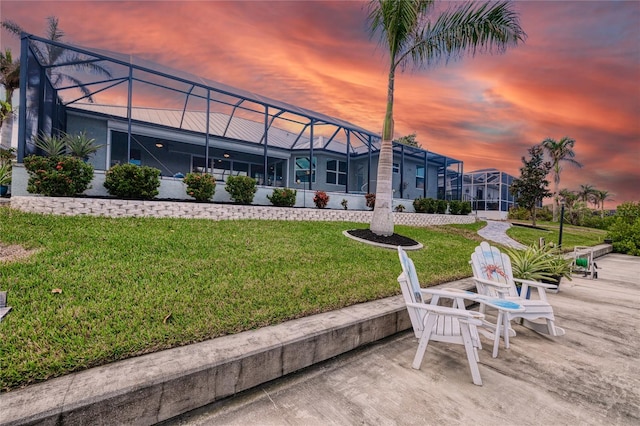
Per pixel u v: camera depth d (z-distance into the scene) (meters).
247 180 9.55
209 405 1.98
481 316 2.33
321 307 3.20
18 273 3.30
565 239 13.50
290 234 7.05
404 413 1.95
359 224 10.46
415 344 3.06
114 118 11.86
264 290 3.52
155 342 2.25
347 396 2.13
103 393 1.64
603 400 2.16
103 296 2.96
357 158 19.11
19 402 1.55
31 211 6.19
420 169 21.44
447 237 10.37
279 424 1.82
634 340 3.28
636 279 6.69
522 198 21.53
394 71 8.00
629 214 15.66
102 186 7.78
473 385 2.31
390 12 7.34
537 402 2.11
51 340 2.16
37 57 8.12
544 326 3.45
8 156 13.85
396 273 4.81
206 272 3.93
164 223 6.60
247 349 2.21
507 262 4.29
